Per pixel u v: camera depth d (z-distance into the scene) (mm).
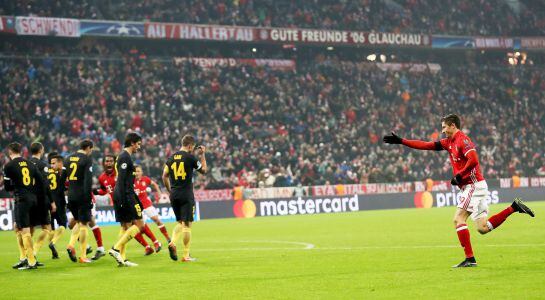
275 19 67312
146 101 56688
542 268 14383
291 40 65688
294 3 69375
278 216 46844
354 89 66812
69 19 57188
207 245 24828
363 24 71062
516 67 76500
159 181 48906
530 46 76250
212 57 66250
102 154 50906
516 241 21062
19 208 18359
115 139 51750
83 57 59344
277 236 28391
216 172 51656
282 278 14641
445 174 60281
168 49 65312
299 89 64625
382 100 67312
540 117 72000
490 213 41062
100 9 61344
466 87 72000
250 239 27266
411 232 27328
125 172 18375
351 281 13766
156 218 25094
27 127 51438
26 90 54562
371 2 73125
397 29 72125
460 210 15234
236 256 20109
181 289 13656
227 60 63906
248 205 48125
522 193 57219
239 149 55594
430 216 39031
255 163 54125
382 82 68625
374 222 35312
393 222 34625
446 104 69312
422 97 69062
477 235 23922
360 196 51844
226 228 35312
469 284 12711
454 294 11766
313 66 67250
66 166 20047
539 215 35156
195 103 59188
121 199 18219
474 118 68125
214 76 61844
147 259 20047
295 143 58562
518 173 62750
